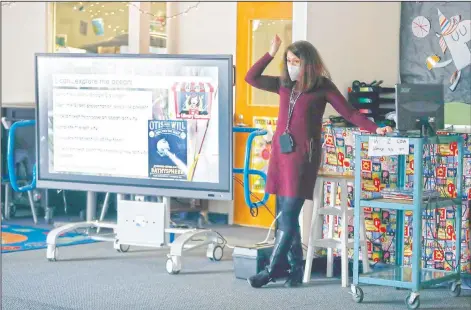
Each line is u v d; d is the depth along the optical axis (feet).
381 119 23.65
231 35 28.99
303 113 19.47
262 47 28.30
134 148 22.47
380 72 25.07
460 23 24.91
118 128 22.58
